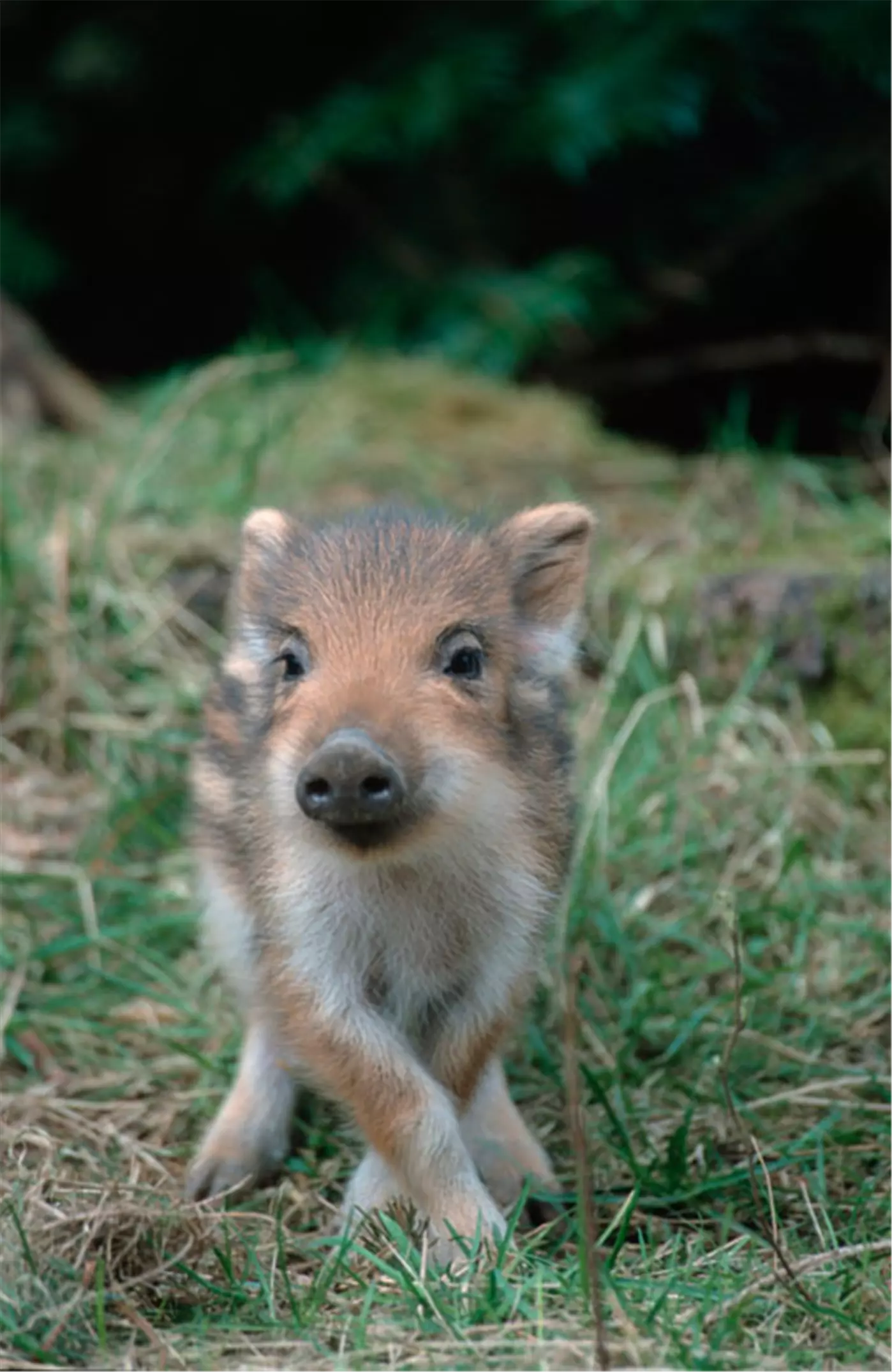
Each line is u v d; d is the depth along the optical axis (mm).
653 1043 8977
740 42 17656
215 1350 6082
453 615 7520
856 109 18859
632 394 19922
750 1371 5871
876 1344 6047
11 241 19375
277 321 20234
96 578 11641
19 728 11312
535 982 8055
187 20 19828
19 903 10062
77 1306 6176
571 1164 8070
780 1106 8320
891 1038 9008
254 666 8016
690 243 19438
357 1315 6379
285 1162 8180
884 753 11008
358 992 7652
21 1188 6973
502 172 19750
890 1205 7297
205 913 8586
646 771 10602
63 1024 9070
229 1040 9047
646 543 12969
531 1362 5832
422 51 18922
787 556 12391
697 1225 7344
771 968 9594
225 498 12836
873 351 17969
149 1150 8203
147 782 10891
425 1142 7277
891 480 13688
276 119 19484
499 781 7562
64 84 19578
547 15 18297
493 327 18281
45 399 15727
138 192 20562
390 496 13078
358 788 6660
